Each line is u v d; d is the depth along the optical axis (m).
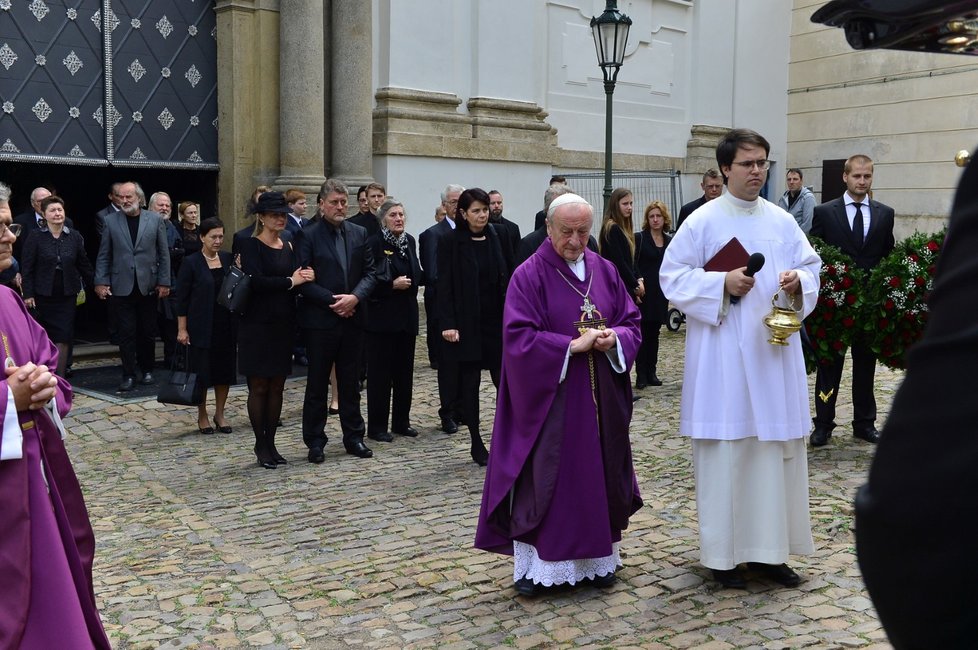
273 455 7.01
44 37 10.90
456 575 4.77
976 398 0.79
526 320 4.50
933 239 6.71
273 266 6.78
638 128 17.33
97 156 11.39
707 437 4.41
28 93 10.80
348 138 12.59
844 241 7.40
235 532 5.51
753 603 4.32
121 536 5.46
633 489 4.63
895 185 18.44
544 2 15.48
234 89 12.03
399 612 4.32
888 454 0.86
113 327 9.40
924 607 0.83
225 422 8.41
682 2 17.88
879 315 6.75
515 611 4.31
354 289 7.13
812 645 3.86
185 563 5.00
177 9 11.90
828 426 7.32
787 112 20.11
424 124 13.48
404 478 6.64
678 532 5.35
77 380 9.79
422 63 13.56
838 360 7.19
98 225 9.31
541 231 7.66
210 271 7.79
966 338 0.81
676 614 4.22
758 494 4.45
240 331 6.86
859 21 1.01
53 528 3.06
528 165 14.96
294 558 5.05
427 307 10.19
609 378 4.51
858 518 0.89
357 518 5.73
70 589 3.05
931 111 17.81
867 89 18.73
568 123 16.08
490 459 4.61
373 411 7.73
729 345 4.44
